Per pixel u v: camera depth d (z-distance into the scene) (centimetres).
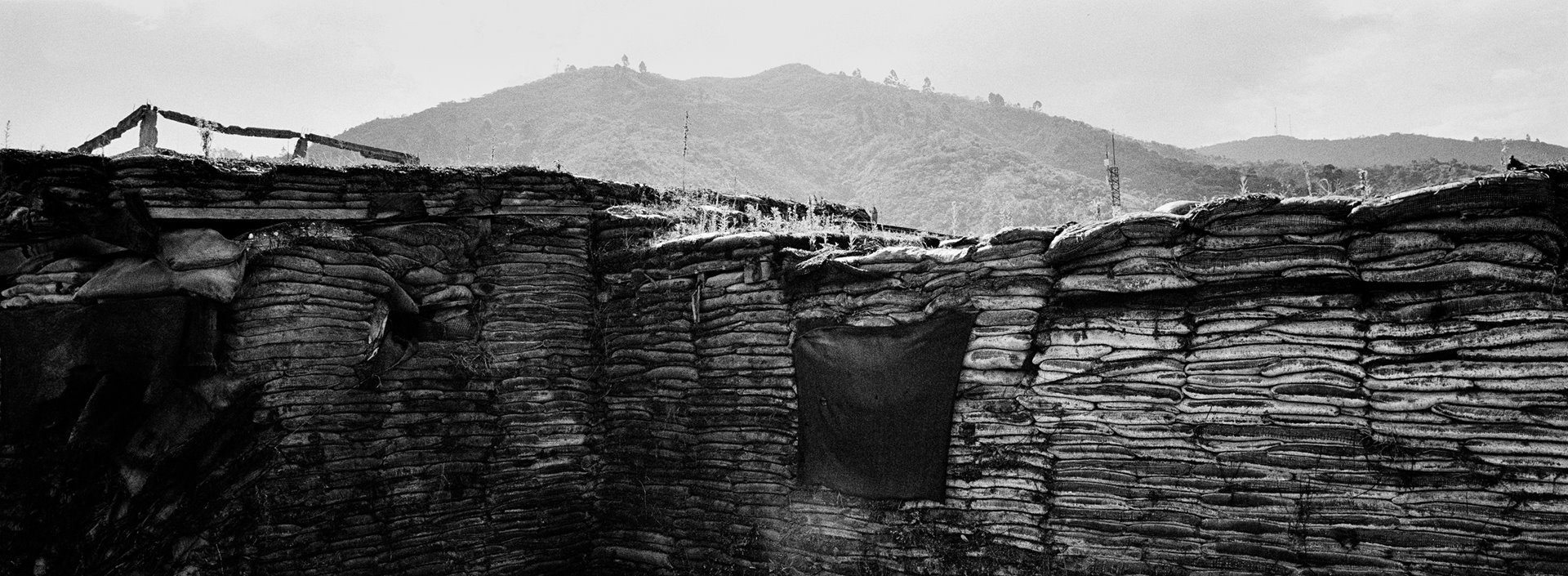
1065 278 743
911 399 802
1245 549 686
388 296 893
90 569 799
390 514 895
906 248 814
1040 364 758
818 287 861
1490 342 614
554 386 974
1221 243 683
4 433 816
